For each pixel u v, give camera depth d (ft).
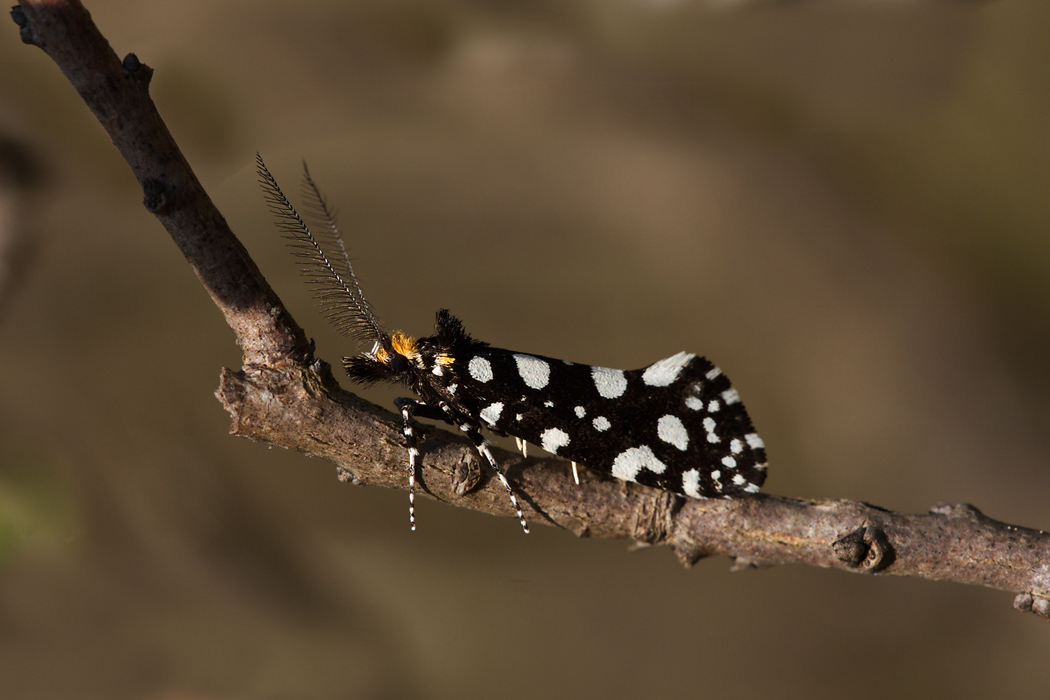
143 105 0.60
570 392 0.63
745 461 0.62
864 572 0.62
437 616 0.69
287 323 0.61
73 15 0.60
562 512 0.62
